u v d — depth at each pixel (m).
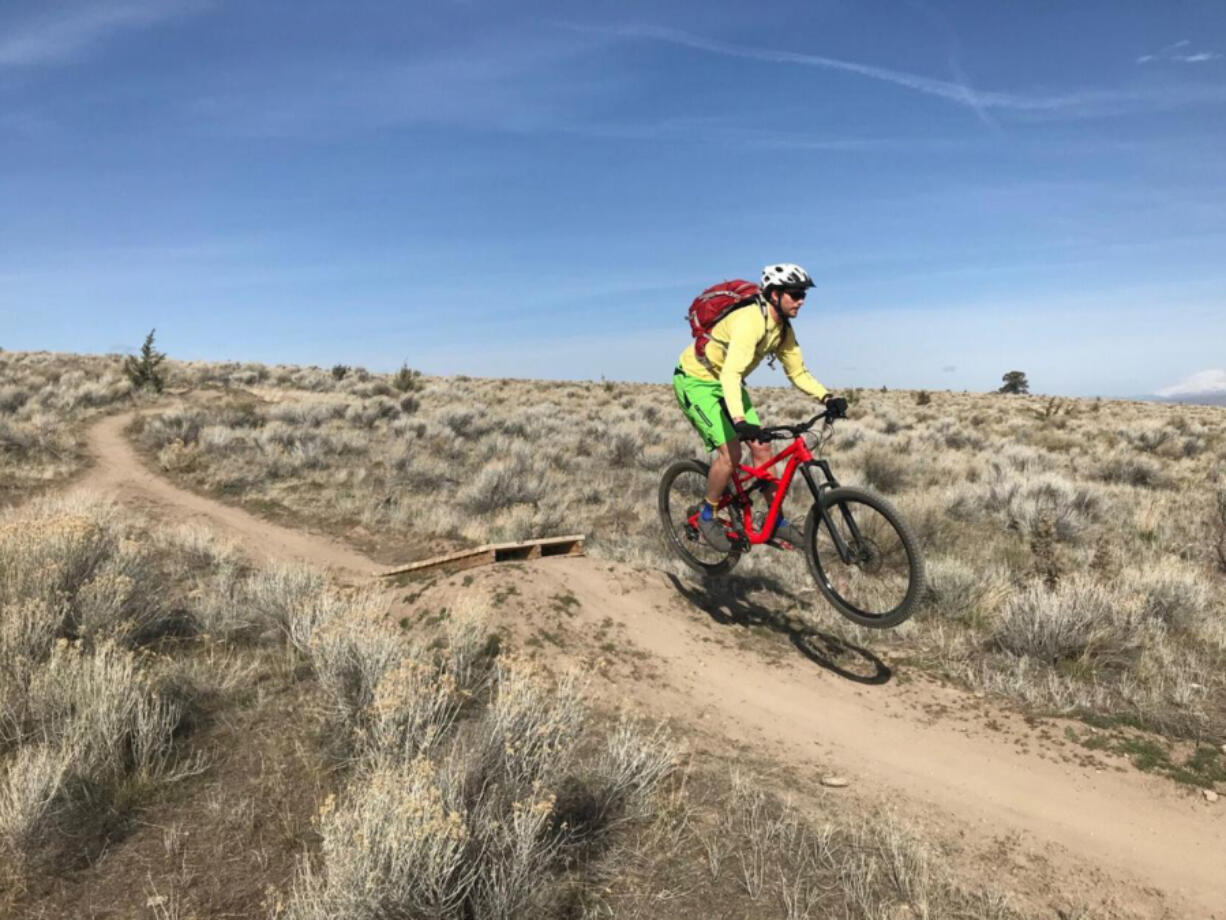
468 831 3.01
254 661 5.45
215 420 22.73
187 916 2.87
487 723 3.88
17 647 4.92
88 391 26.53
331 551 12.03
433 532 12.75
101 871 3.12
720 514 5.82
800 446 5.20
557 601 6.22
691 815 3.68
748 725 4.96
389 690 4.05
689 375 5.68
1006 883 3.43
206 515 13.73
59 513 10.11
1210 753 4.50
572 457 18.66
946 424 26.52
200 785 3.74
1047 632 5.93
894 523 4.72
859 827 3.73
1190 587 7.03
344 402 30.14
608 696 5.10
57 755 3.64
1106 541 9.84
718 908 3.04
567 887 3.09
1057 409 33.72
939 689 5.53
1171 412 39.56
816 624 6.76
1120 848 3.76
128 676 4.29
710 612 6.75
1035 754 4.62
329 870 2.76
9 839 3.17
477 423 23.50
